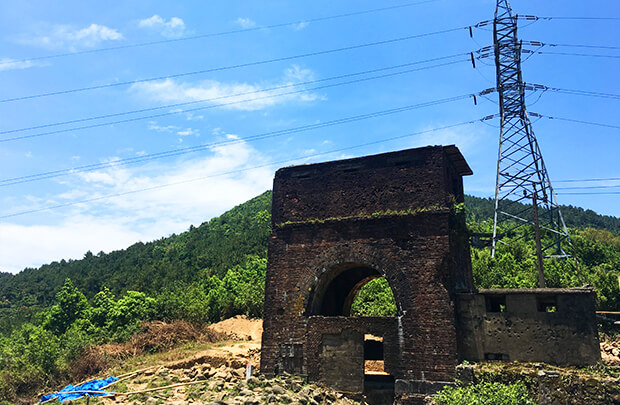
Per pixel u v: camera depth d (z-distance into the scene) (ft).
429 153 70.44
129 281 324.60
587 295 58.65
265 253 303.48
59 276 444.55
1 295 432.25
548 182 124.67
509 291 62.75
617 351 85.30
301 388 62.85
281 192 80.28
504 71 138.41
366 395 65.87
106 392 58.95
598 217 561.84
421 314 63.93
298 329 71.26
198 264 332.39
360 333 66.59
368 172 74.28
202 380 70.74
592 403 52.06
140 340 113.70
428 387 60.54
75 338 109.29
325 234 74.08
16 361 95.35
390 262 68.08
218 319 176.86
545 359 58.65
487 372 57.88
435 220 67.05
